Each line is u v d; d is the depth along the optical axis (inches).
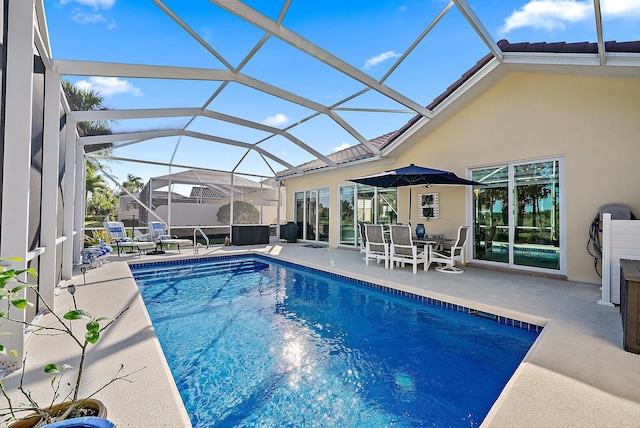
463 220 313.4
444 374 127.3
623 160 215.6
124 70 193.8
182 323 182.2
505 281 235.5
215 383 121.0
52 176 159.5
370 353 145.6
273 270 340.2
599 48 189.8
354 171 455.2
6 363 99.6
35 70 140.9
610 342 124.3
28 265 127.9
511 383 95.7
